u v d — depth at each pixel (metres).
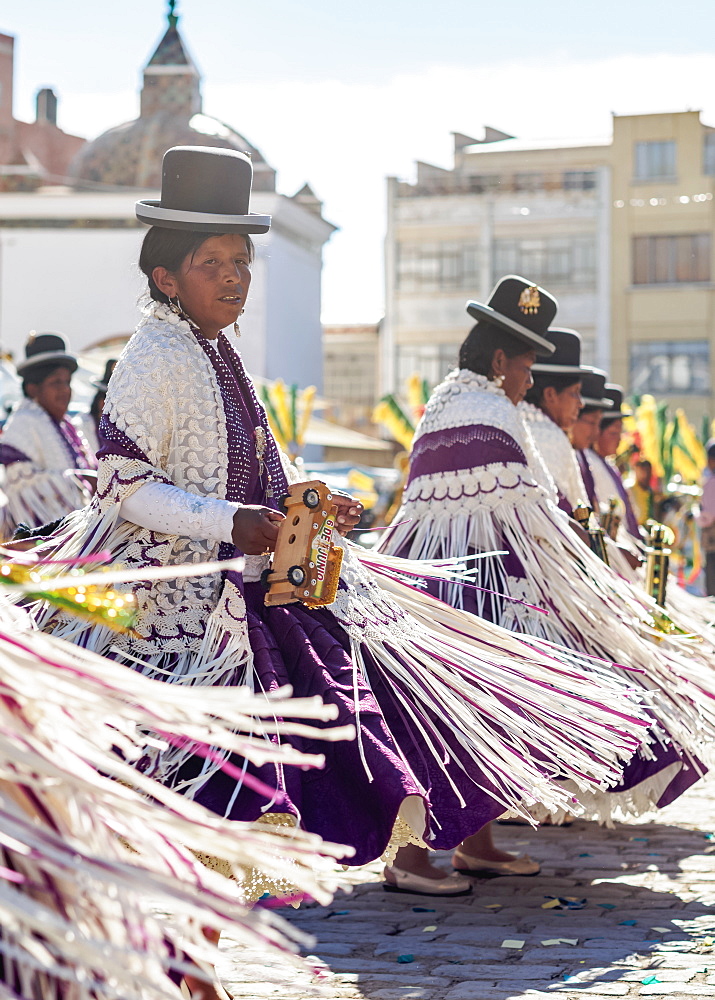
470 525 4.79
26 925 1.73
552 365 5.70
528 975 3.83
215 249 3.52
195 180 3.51
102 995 1.82
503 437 4.82
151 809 1.78
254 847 1.85
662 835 5.76
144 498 3.27
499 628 3.98
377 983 3.76
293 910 4.61
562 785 4.53
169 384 3.37
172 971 2.63
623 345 40.81
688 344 40.50
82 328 36.06
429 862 4.86
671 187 40.44
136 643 3.28
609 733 3.69
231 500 3.47
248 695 1.84
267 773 3.01
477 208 41.41
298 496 3.31
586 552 4.83
